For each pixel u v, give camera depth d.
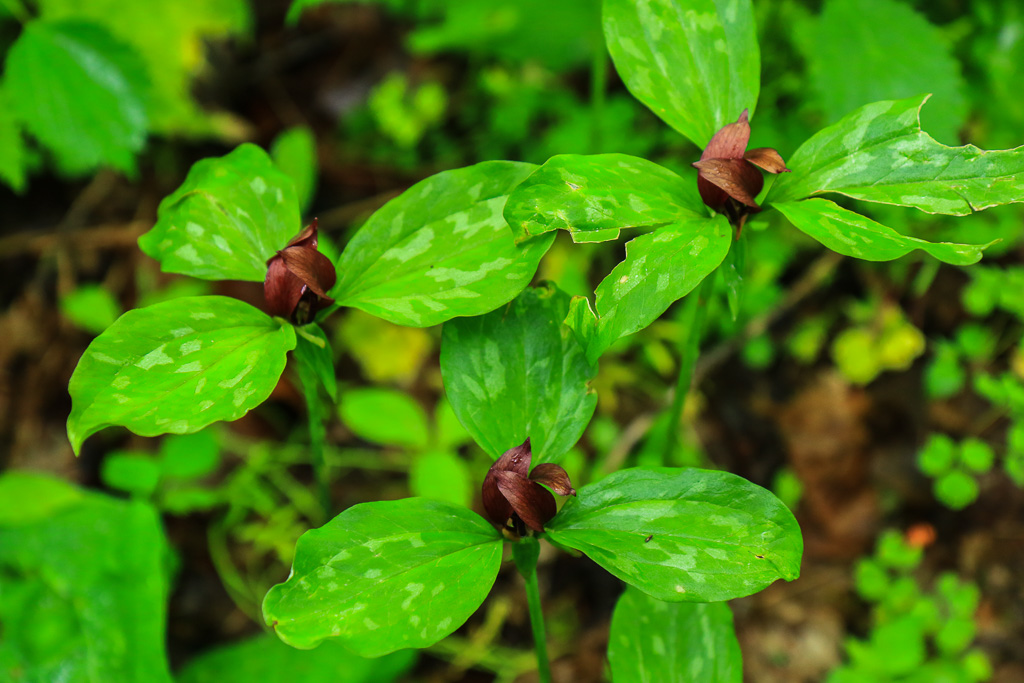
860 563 1.13
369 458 1.32
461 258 0.82
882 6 1.04
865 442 1.27
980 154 0.79
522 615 1.16
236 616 1.21
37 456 1.34
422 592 0.79
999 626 1.12
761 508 0.79
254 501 1.27
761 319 1.31
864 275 1.35
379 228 0.83
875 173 0.81
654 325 1.32
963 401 1.26
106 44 1.17
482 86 1.61
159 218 0.86
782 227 1.30
